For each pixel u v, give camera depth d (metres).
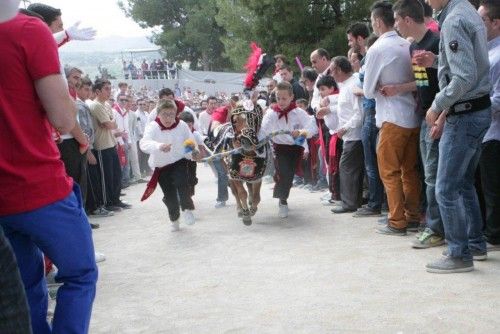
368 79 5.38
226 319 3.81
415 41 4.94
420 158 5.61
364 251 5.14
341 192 7.00
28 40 2.56
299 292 4.22
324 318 3.68
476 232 4.54
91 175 8.45
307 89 9.34
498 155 4.68
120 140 11.44
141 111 13.79
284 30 19.25
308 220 6.78
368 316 3.65
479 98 4.09
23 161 2.61
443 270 4.33
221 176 8.36
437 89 4.79
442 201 4.28
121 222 7.90
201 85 30.89
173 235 6.65
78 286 2.81
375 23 5.49
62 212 2.70
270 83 9.52
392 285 4.18
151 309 4.15
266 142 6.51
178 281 4.79
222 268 5.06
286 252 5.39
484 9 4.67
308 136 6.61
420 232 5.54
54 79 2.61
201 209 8.37
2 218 2.64
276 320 3.71
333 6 19.52
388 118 5.35
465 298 3.81
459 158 4.16
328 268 4.74
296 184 9.75
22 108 2.59
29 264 2.87
